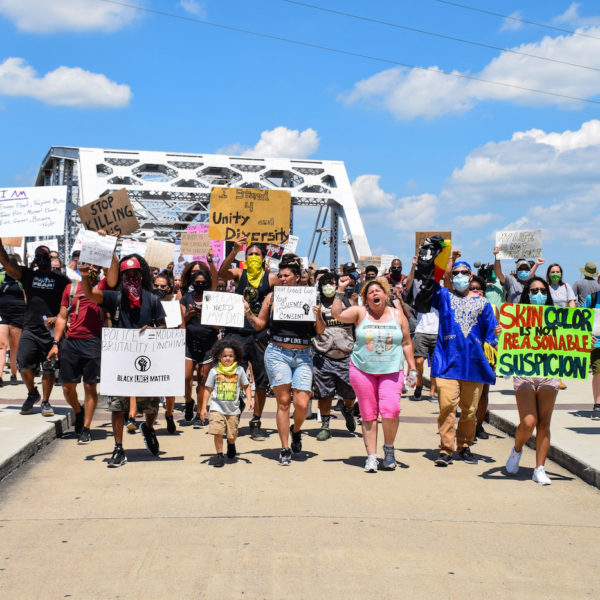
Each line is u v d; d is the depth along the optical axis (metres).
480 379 7.58
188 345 9.77
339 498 6.23
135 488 6.48
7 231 11.01
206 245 16.92
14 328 12.77
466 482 6.91
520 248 12.60
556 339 7.07
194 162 68.50
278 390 7.59
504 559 4.81
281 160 70.69
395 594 4.20
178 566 4.57
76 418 8.94
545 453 7.01
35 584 4.29
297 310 7.55
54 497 6.17
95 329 8.45
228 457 7.79
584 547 5.08
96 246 7.41
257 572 4.48
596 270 14.35
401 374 7.40
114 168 65.25
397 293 12.35
